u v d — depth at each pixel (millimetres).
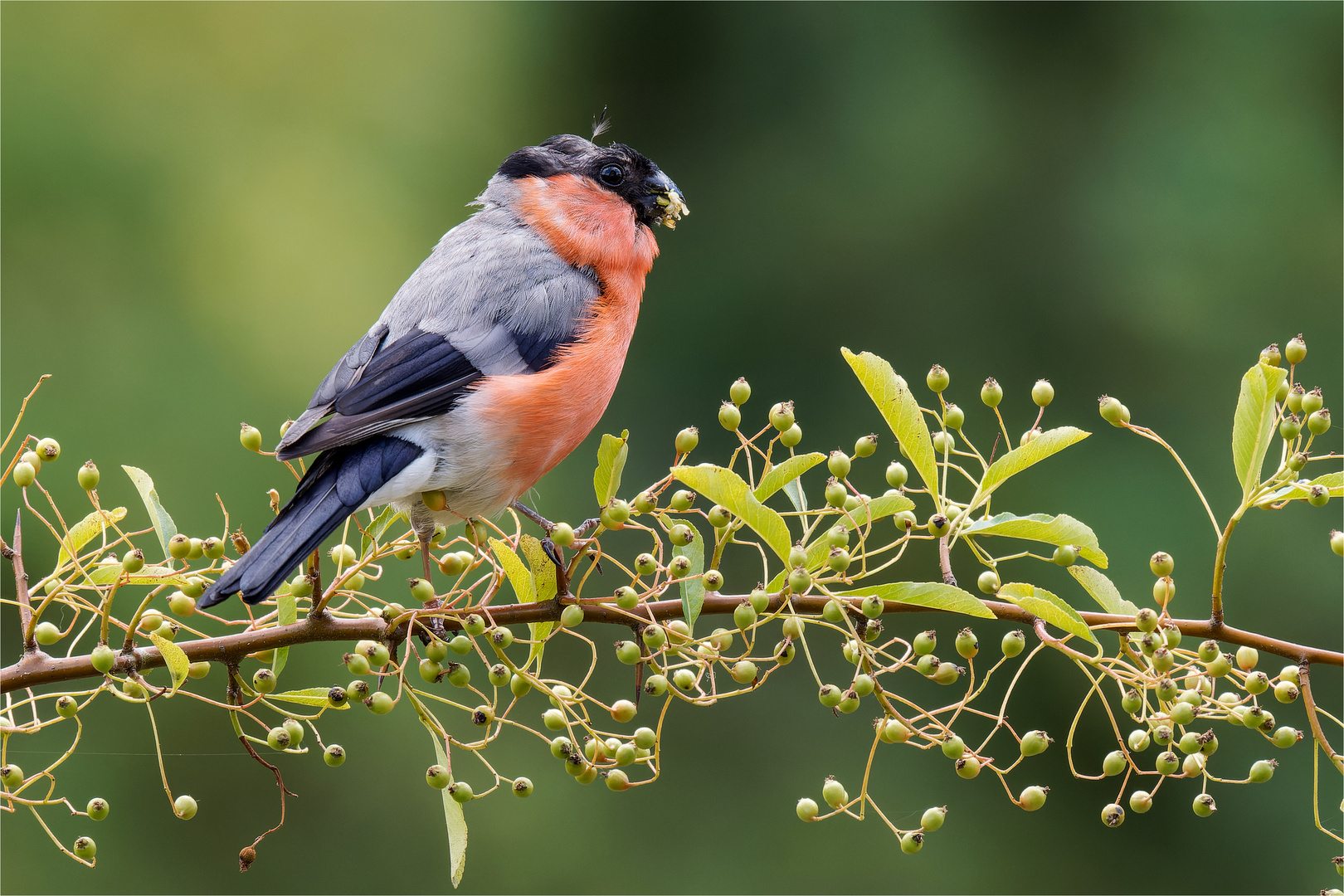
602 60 16297
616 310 5801
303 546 4188
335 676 11156
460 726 11406
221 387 13430
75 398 12977
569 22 16359
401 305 5496
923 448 4082
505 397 5195
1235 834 11180
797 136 15484
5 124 13633
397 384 5117
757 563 11234
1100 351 14328
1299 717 11383
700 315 15234
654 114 16109
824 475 10195
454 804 3982
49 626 3941
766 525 3900
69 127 13844
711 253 15383
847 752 11555
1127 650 3930
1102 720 11273
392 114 15727
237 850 10664
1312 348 14000
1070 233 14688
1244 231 14289
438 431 5102
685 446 4066
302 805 10891
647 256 6086
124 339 13398
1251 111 14750
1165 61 15109
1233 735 11383
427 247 15344
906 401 4078
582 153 6027
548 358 5473
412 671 9328
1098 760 11273
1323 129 14672
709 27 15984
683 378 15070
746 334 15070
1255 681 3846
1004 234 14797
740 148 15664
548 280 5625
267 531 4289
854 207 15094
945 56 15281
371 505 4961
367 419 4965
